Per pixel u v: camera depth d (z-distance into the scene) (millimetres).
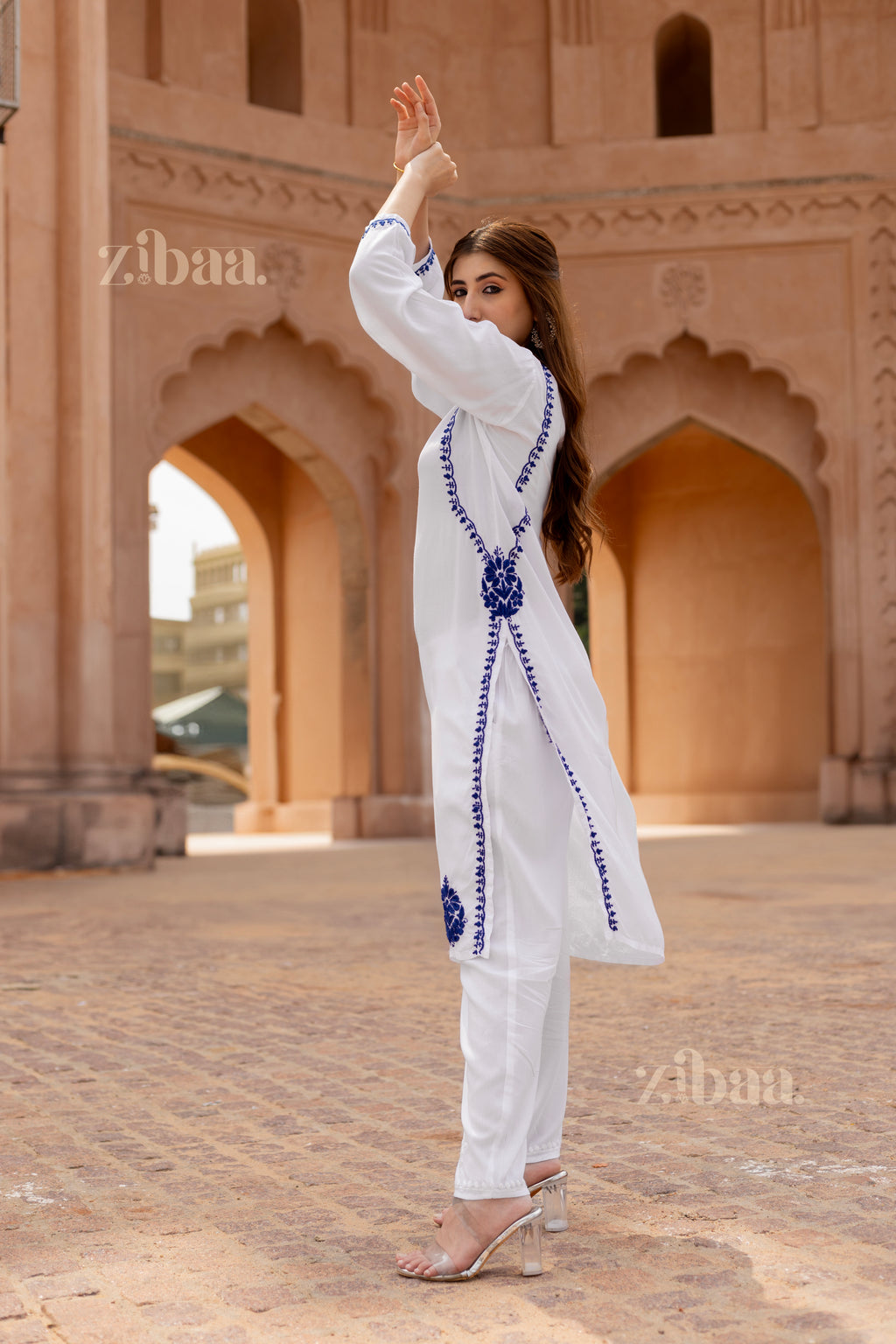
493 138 19141
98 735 12398
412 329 2182
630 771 23547
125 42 16578
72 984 5441
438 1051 3943
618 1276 2080
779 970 5449
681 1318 1896
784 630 22016
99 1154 2885
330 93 18078
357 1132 3033
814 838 15945
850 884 9578
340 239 17828
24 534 12188
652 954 2176
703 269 18953
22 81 12391
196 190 16812
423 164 2340
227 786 32562
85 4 12641
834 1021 4277
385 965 5809
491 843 2148
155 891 10133
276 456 22516
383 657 18609
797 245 18922
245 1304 1984
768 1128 2990
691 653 23000
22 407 12227
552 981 2305
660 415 19484
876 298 18844
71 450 12414
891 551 18812
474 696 2182
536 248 2377
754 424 19484
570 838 2236
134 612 16172
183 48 16875
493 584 2225
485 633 2215
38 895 9812
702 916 7551
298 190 17531
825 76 19031
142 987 5324
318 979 5430
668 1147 2852
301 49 17922
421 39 18734
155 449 16828
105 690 12453
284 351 17922
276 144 17438
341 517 18859
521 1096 2115
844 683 18938
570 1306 1953
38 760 12141
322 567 21734
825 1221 2322
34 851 11727
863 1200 2434
